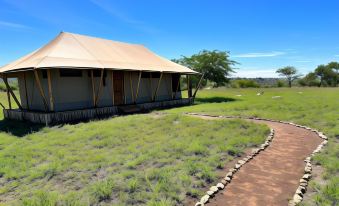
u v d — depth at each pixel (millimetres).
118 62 15531
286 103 17688
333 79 67500
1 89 31781
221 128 9125
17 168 5980
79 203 4035
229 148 6551
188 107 17656
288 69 69188
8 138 9266
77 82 13734
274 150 6797
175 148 6691
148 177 4934
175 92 20641
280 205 3926
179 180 4770
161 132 8750
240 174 5160
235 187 4570
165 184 4543
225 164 5711
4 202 4398
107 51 16578
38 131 10031
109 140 7859
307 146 7098
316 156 5902
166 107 18094
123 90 16375
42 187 4871
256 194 4293
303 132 8859
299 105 16062
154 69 17047
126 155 6457
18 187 4973
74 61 13039
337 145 6926
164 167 5387
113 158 6195
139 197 4176
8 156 6918
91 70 13352
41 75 12992
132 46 20062
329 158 5781
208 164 5582
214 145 7109
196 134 8258
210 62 25297
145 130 9156
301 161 5855
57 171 5516
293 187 4516
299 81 70562
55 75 12734
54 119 11531
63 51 13789
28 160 6469
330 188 4188
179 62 27203
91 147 7418
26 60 13703
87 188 4602
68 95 13352
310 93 29359
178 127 9422
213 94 31484
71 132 9516
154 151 6504
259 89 44531
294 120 11008
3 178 5465
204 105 18766
